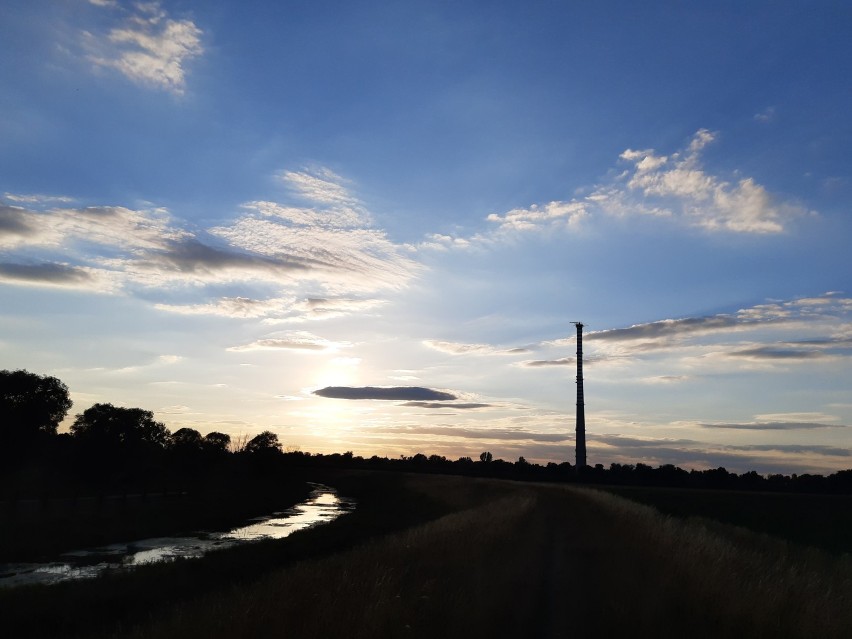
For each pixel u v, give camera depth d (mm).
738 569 12898
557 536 21719
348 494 94062
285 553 24531
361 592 9914
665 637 8734
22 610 14617
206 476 94188
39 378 60469
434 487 86438
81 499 46062
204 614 9602
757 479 125312
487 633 8977
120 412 72250
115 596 16031
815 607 9609
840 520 48969
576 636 9008
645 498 69375
